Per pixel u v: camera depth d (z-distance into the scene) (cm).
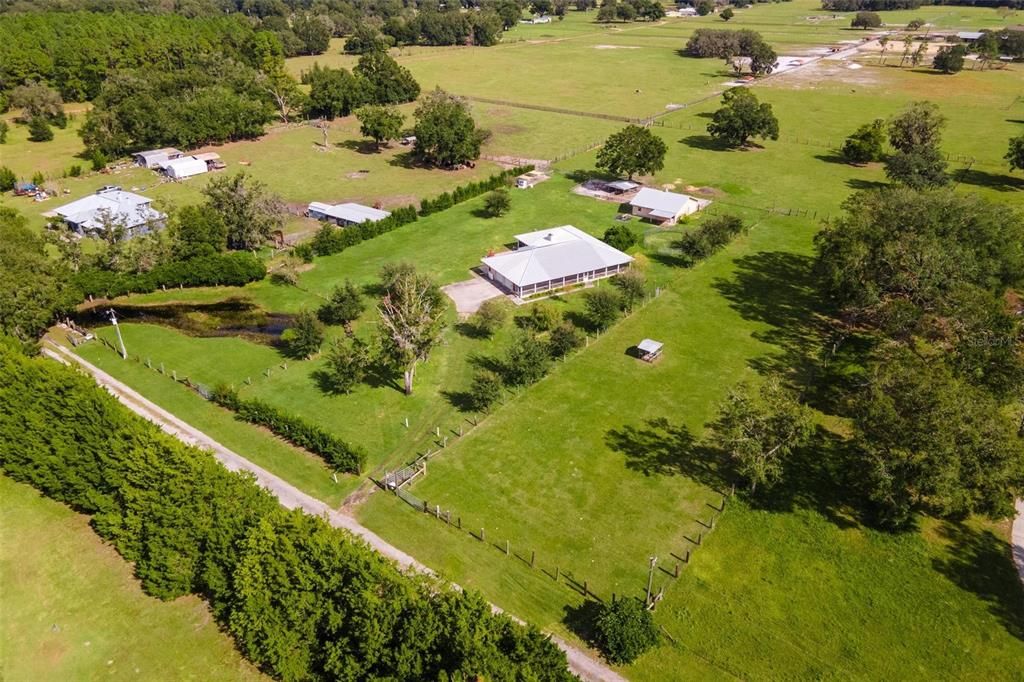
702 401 6425
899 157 11956
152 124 14150
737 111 14150
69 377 5300
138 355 7281
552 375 6875
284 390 6650
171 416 6253
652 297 8438
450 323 7794
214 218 9350
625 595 4428
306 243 9794
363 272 9188
